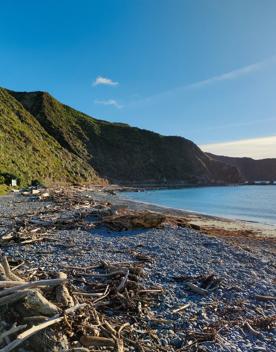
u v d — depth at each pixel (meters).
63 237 19.48
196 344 7.99
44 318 7.06
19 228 21.23
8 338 6.61
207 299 10.63
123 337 7.83
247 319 9.47
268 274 13.88
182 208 53.72
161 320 8.89
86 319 7.93
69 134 165.88
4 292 7.43
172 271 13.12
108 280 11.44
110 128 192.50
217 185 183.50
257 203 64.38
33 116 155.00
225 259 15.69
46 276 11.30
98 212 28.84
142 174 173.12
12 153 89.06
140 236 20.94
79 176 121.81
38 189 59.50
